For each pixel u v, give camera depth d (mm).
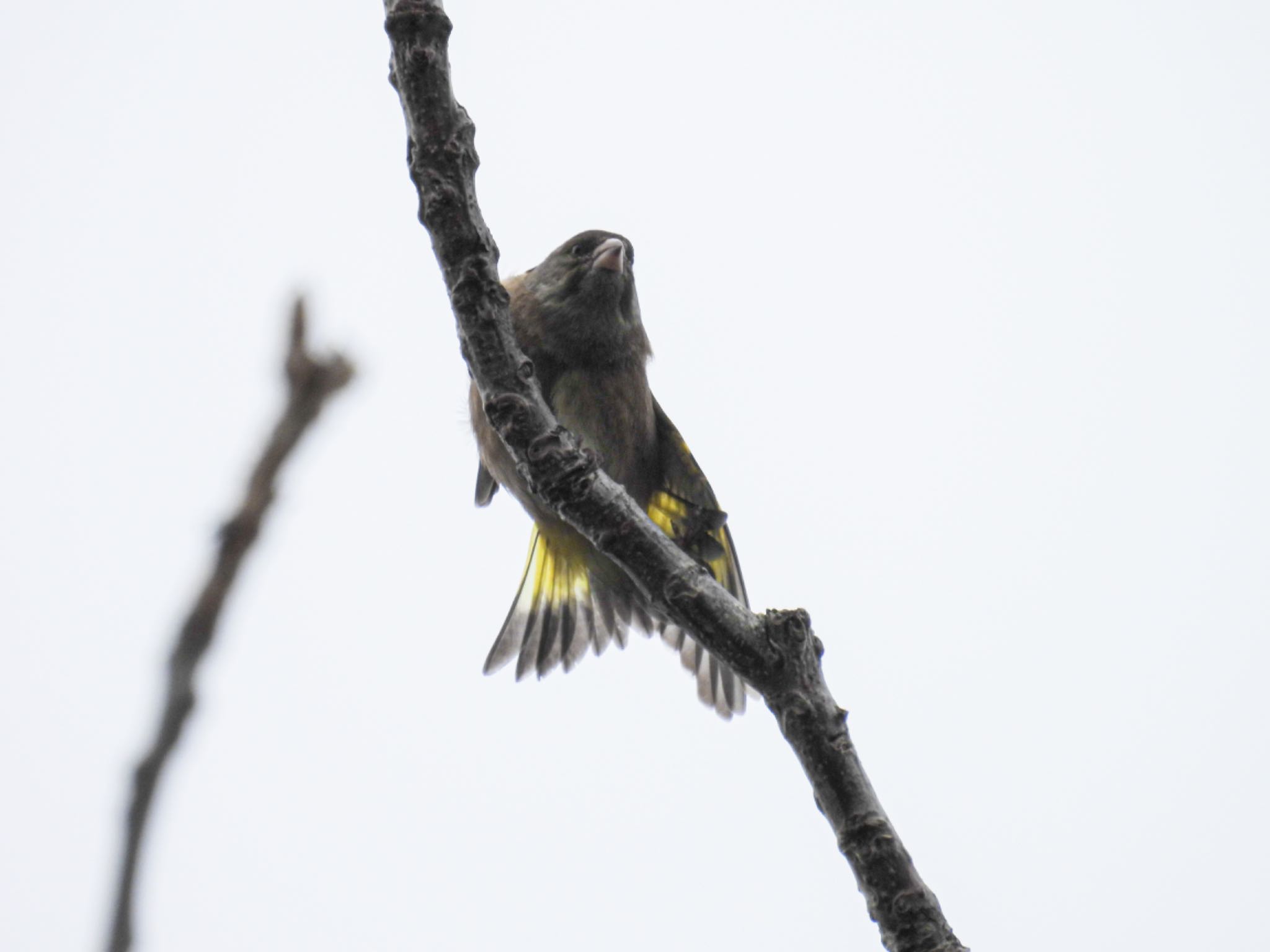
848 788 6750
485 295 7453
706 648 7160
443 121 7355
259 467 3203
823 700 6953
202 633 3080
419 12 7285
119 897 2930
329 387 3277
